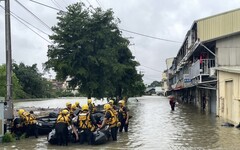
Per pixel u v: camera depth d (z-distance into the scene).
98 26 28.39
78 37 27.92
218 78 29.30
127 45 31.88
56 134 15.30
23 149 14.45
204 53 36.53
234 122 24.12
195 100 53.38
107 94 30.83
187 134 18.64
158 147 14.68
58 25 28.36
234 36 32.12
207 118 28.41
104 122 16.17
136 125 23.70
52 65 27.88
